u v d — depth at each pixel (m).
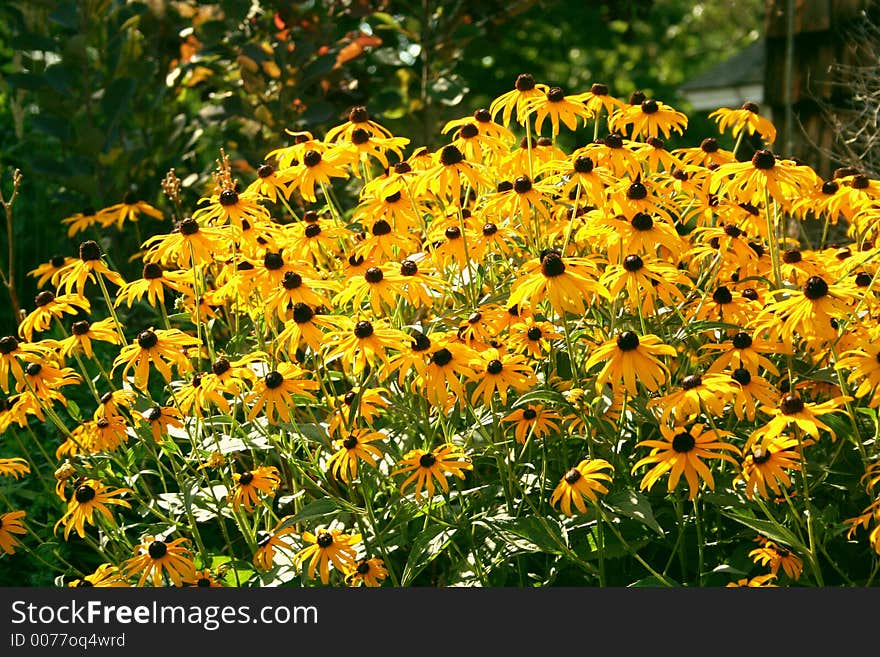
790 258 3.83
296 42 6.65
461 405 3.27
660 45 25.05
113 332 3.74
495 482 3.48
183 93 7.77
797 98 7.58
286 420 3.22
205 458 3.83
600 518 3.10
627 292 3.44
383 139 4.05
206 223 3.82
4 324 6.72
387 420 3.94
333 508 3.23
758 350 3.19
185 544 3.79
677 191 3.98
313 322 3.27
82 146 6.64
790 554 3.15
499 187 3.86
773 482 2.87
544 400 3.13
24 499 4.83
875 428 3.41
